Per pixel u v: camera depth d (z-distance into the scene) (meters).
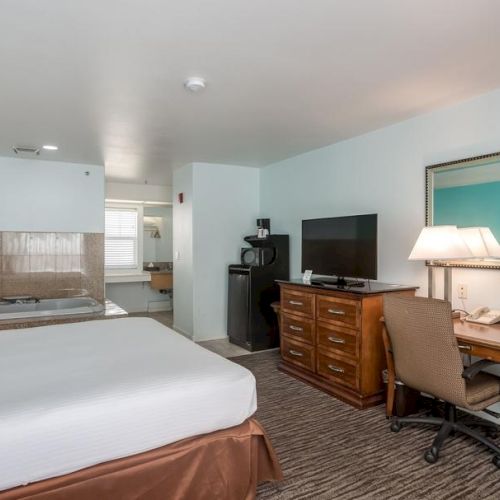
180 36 1.98
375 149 3.62
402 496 1.95
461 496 1.95
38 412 1.43
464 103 2.89
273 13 1.79
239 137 3.83
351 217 3.40
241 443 1.80
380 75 2.45
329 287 3.25
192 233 5.05
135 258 7.16
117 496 1.52
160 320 6.39
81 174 4.96
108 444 1.50
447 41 2.04
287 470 2.18
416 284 3.25
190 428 1.67
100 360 1.98
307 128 3.55
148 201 6.79
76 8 1.74
